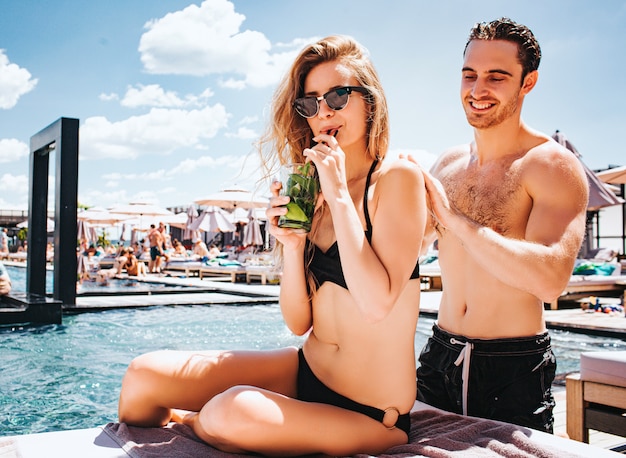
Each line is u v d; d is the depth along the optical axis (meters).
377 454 1.68
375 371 1.70
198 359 1.83
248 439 1.52
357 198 1.74
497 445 1.71
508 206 2.24
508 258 1.90
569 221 2.03
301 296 1.85
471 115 2.29
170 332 7.32
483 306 2.23
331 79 1.83
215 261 19.89
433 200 2.00
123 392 1.85
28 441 1.70
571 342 6.42
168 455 1.55
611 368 2.48
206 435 1.62
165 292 12.07
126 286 14.09
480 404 2.20
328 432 1.58
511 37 2.21
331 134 1.83
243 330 7.49
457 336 2.28
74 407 3.90
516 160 2.26
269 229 1.77
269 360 1.89
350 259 1.54
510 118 2.27
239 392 1.57
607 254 15.48
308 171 1.75
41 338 6.81
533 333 2.18
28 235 10.88
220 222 25.61
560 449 1.68
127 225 30.77
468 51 2.31
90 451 1.61
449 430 1.92
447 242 2.39
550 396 2.18
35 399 4.09
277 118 2.03
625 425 2.43
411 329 1.75
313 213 1.75
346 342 1.72
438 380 2.39
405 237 1.61
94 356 5.69
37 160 10.87
